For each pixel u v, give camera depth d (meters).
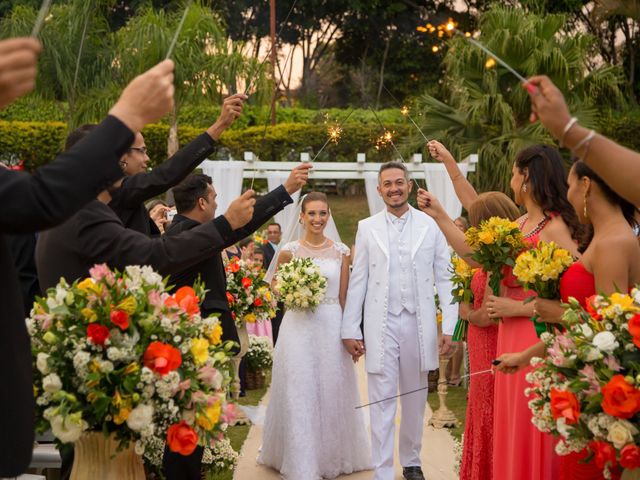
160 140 18.38
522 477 3.60
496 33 13.88
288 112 20.61
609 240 2.93
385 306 5.25
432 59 19.77
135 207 3.90
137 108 1.84
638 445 2.45
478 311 4.26
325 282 5.45
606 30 21.38
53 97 10.77
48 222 1.73
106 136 1.80
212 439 2.73
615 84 14.70
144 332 2.60
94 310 2.56
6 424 1.85
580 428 2.59
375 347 5.21
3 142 18.42
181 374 2.62
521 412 3.60
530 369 3.58
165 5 15.28
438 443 6.38
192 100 12.02
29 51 1.62
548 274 3.18
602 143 2.06
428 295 5.34
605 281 2.93
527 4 17.39
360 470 5.71
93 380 2.48
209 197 4.54
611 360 2.52
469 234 3.83
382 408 5.18
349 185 21.75
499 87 14.41
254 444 6.36
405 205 5.46
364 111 19.25
